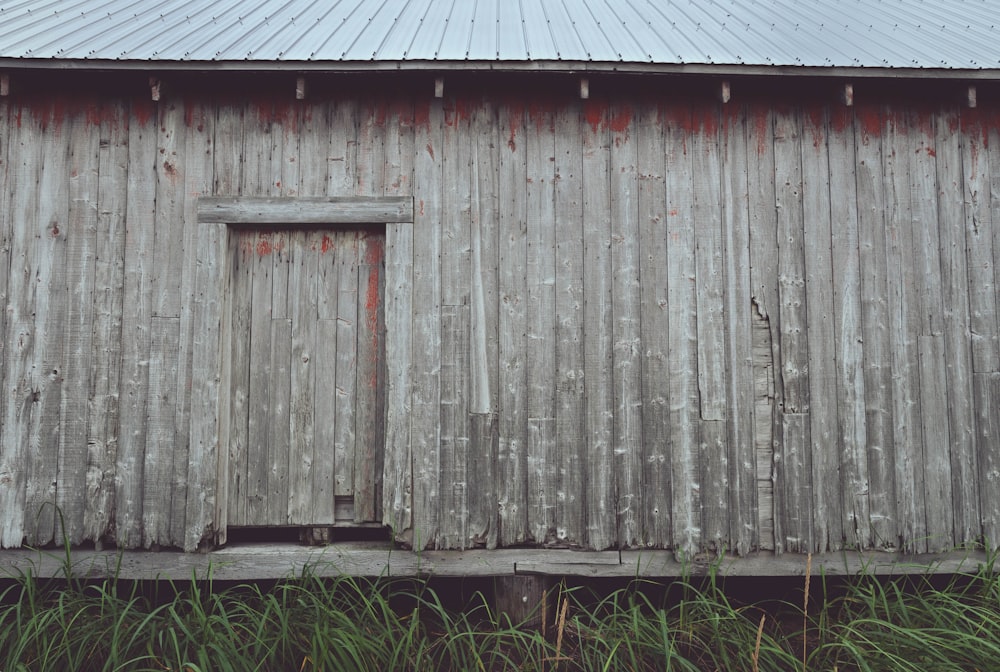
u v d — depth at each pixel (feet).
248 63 10.66
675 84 11.56
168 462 10.78
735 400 11.11
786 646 9.73
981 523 11.07
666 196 11.42
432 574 10.80
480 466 10.94
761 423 11.11
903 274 11.39
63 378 10.90
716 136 11.53
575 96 11.57
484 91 11.52
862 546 10.96
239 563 10.76
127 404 10.87
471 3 13.97
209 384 10.85
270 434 11.11
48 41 11.05
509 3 14.02
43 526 10.69
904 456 11.10
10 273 11.02
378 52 10.96
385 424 11.05
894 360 11.25
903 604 9.73
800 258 11.35
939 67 10.88
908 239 11.46
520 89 11.54
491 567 10.82
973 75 10.97
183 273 11.02
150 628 9.28
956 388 11.25
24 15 12.04
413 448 10.93
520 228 11.30
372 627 9.75
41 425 10.84
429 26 12.44
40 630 9.09
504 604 10.87
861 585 11.03
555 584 11.21
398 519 10.84
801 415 11.12
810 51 11.39
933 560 10.98
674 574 10.85
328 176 11.30
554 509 10.93
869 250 11.41
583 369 11.12
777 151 11.53
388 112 11.44
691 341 11.18
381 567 10.80
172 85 11.29
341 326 11.32
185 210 11.16
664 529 10.91
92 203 11.14
